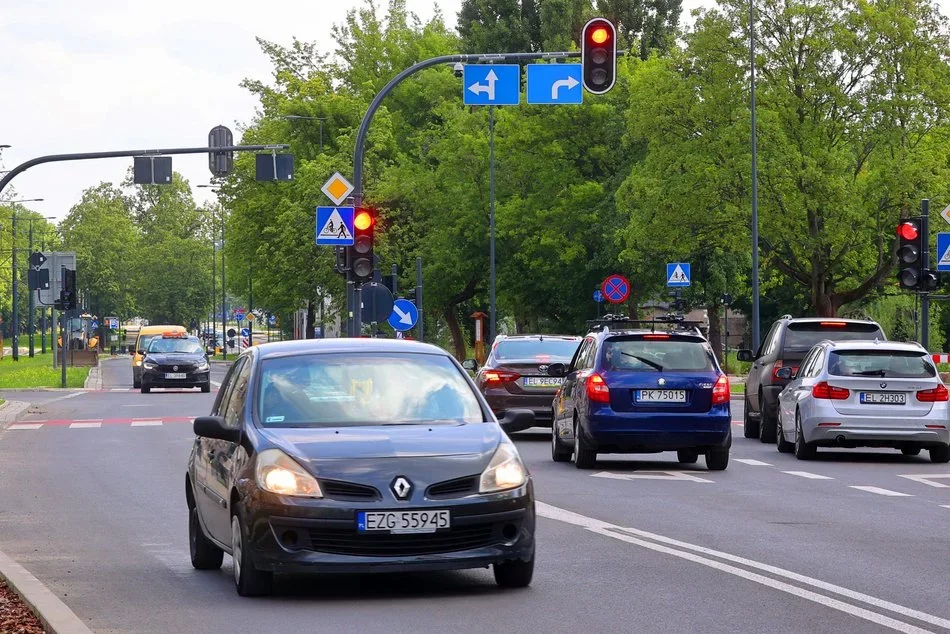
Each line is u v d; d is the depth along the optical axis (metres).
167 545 21.14
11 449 41.50
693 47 88.19
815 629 13.90
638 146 101.81
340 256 46.56
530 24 140.38
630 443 32.53
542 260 105.00
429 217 113.25
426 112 125.81
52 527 23.44
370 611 15.20
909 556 19.11
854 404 35.47
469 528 15.52
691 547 19.98
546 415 42.94
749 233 86.06
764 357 43.66
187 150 54.38
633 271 101.12
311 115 121.94
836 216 84.62
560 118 103.94
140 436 46.56
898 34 83.81
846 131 85.50
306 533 15.31
